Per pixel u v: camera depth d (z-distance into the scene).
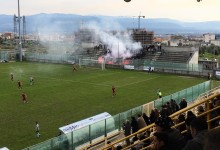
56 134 33.22
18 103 46.78
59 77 69.62
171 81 66.62
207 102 8.05
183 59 90.81
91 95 52.44
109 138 28.42
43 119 38.75
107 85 61.31
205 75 71.94
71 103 46.88
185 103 26.67
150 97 51.38
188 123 7.29
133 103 47.22
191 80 68.12
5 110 42.88
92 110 43.06
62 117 39.66
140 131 11.97
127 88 58.53
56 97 50.72
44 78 68.25
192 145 4.71
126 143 17.58
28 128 35.25
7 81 64.31
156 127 6.46
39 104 46.22
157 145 5.98
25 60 97.50
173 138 6.05
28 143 30.69
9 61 95.00
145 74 76.06
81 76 71.25
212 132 3.64
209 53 160.88
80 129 26.69
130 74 75.50
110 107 44.78
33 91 55.16
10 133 33.59
